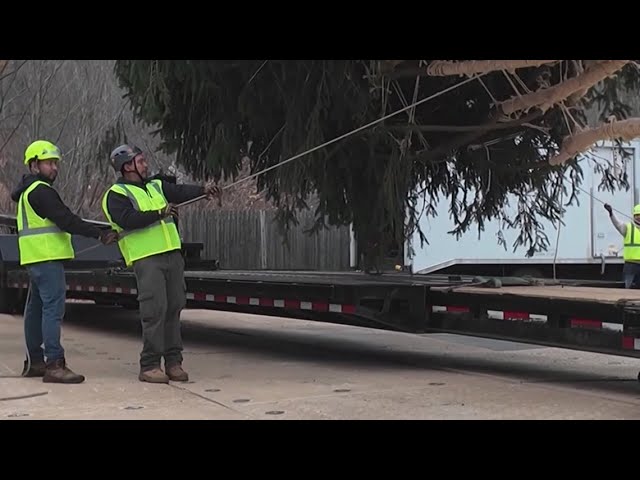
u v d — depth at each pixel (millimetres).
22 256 7059
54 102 25250
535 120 8992
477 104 8914
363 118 8070
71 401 6340
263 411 6039
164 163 21547
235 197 25625
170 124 9172
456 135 9039
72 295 12023
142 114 8883
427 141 9227
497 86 8570
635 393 6914
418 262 15094
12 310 13883
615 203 15992
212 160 8773
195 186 7500
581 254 16141
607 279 16438
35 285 7301
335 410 6086
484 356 9430
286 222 9297
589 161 12766
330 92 7945
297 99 8117
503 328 7402
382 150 8648
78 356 9109
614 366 8633
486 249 15578
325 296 7980
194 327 12570
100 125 23891
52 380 7141
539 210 10695
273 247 22562
